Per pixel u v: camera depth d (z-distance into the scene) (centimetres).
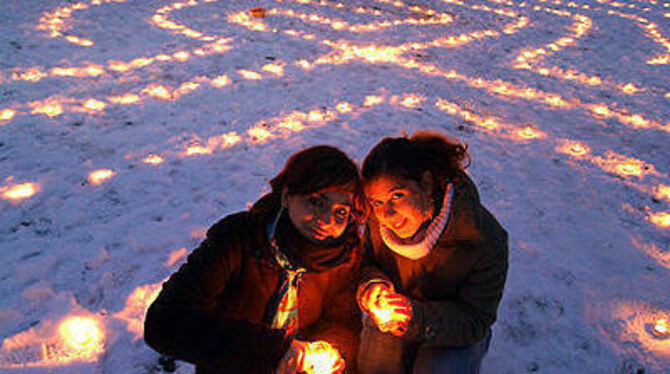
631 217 479
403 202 179
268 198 160
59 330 296
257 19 1013
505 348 314
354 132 606
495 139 628
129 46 802
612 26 1308
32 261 351
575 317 344
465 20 1220
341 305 204
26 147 502
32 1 951
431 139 185
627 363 308
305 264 159
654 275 395
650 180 553
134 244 378
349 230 163
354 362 230
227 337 157
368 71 817
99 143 524
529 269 390
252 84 714
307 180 143
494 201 485
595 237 440
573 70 941
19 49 735
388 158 174
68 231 391
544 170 559
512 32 1167
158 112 605
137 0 1040
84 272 348
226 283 167
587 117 729
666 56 1077
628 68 977
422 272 210
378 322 205
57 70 683
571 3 1545
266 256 163
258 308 174
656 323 343
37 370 269
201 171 494
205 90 678
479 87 806
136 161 499
